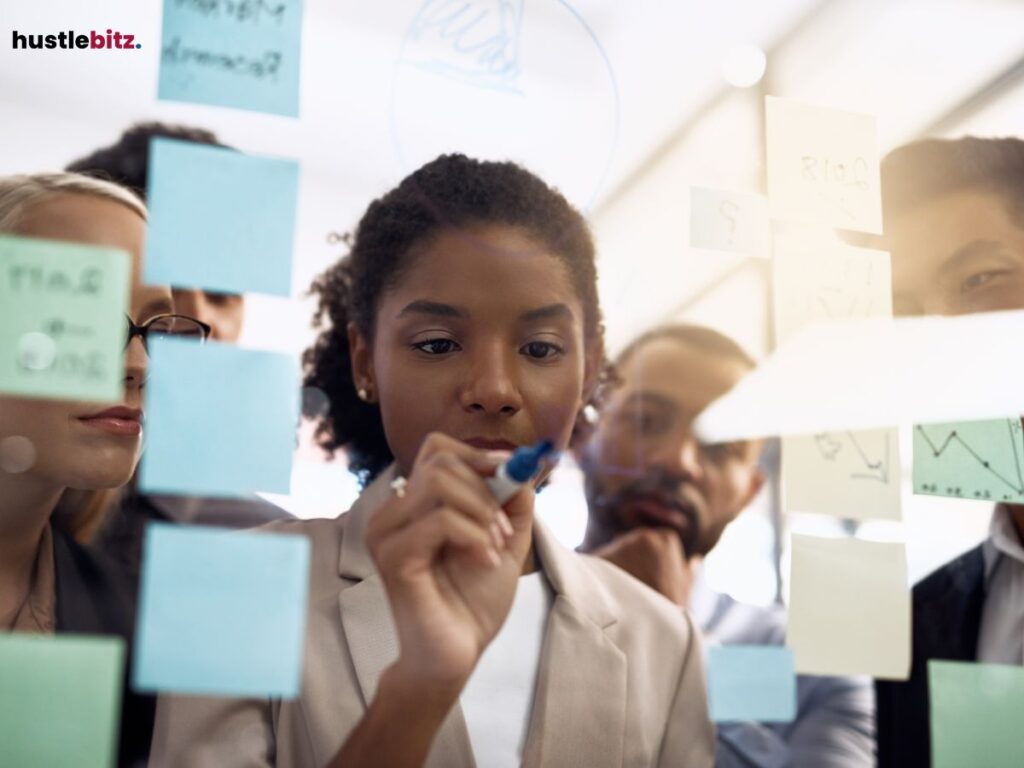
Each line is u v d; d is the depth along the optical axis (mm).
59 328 464
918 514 641
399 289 562
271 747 495
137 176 524
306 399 544
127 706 486
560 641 547
